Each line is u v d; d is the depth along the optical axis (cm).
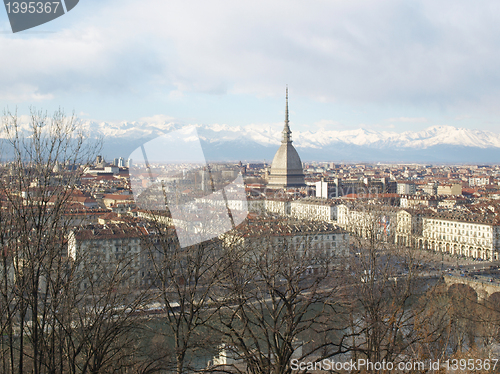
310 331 6938
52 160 4409
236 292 4338
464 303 9869
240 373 4491
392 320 6019
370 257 7488
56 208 4456
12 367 4309
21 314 4328
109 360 4669
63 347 4881
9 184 4378
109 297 4531
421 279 8575
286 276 4903
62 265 4847
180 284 4703
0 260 4428
